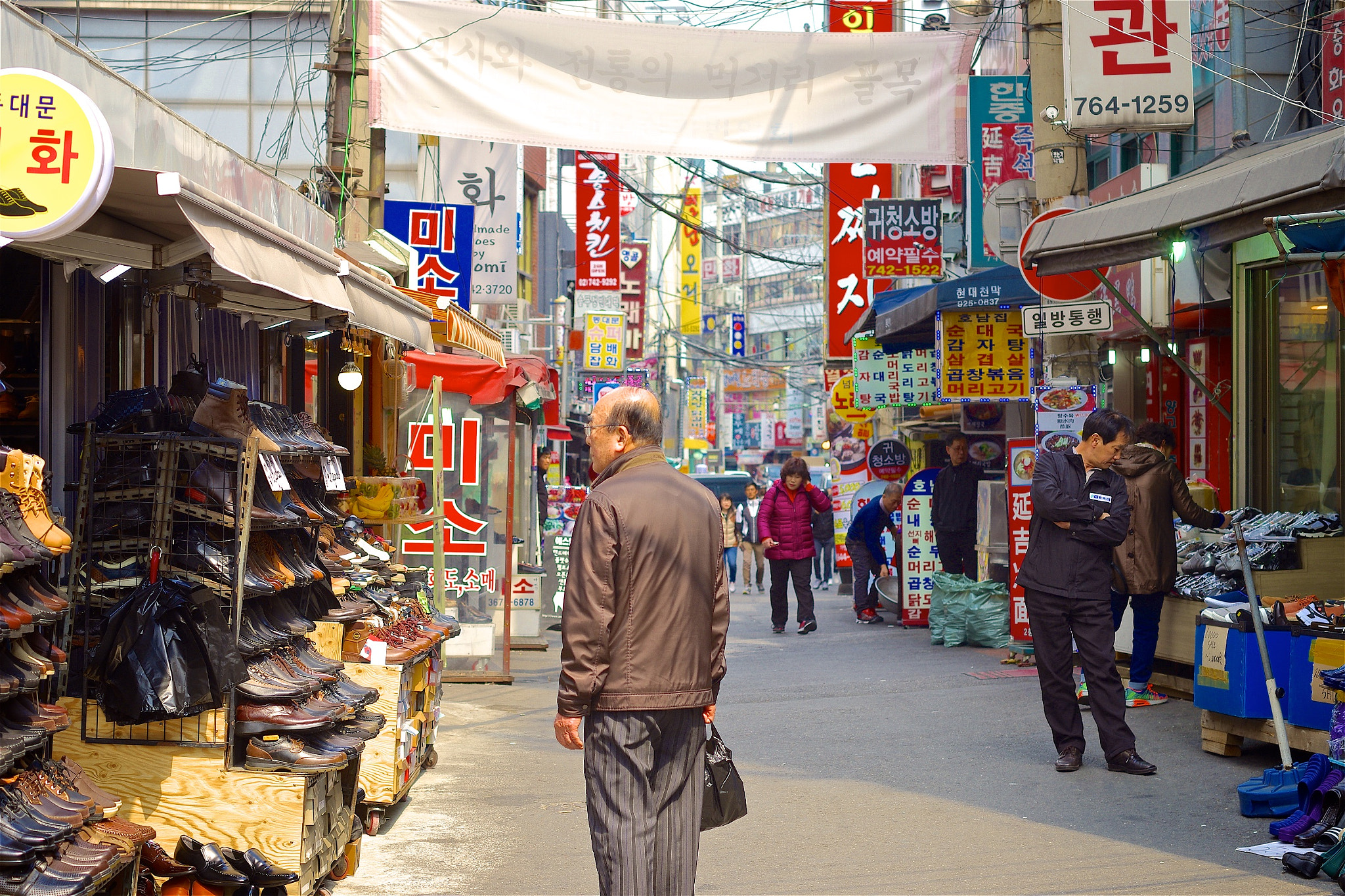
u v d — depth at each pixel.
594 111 10.74
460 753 8.16
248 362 7.20
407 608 7.11
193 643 4.48
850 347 21.19
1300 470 9.95
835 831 6.08
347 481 8.57
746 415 79.19
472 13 10.52
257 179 6.45
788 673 11.73
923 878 5.29
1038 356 11.43
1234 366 10.62
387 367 9.63
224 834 4.67
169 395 5.02
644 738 4.14
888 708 9.54
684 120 10.80
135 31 20.48
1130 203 7.95
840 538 22.64
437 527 11.24
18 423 5.14
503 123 10.59
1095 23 9.66
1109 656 7.15
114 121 4.79
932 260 18.25
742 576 24.80
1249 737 7.20
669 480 4.32
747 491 23.27
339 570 6.49
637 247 37.91
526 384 11.47
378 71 10.41
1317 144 6.38
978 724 8.76
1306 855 5.21
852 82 11.02
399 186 20.80
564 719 4.16
